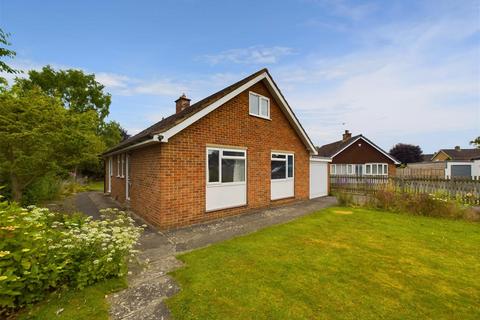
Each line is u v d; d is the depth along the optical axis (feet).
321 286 11.93
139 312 9.77
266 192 34.83
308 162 44.96
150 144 24.12
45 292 10.50
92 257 12.27
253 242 18.70
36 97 24.40
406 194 32.71
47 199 36.73
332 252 16.62
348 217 28.43
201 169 26.04
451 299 10.93
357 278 12.84
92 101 94.38
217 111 27.78
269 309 9.97
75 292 10.86
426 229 22.99
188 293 11.15
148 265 14.15
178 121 22.95
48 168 26.40
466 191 36.06
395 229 22.89
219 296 10.92
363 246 17.94
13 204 13.04
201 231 22.24
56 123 24.52
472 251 17.07
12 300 8.98
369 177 51.34
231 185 29.55
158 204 23.32
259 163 33.68
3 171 24.71
